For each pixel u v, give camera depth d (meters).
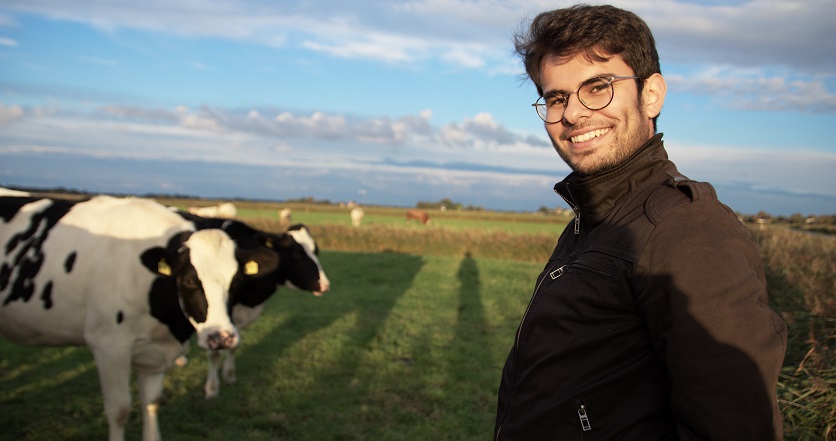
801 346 5.05
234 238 6.67
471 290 13.20
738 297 1.34
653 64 1.74
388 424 5.48
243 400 6.01
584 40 1.67
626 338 1.57
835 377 3.98
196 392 6.19
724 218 1.47
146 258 4.34
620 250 1.57
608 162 1.68
